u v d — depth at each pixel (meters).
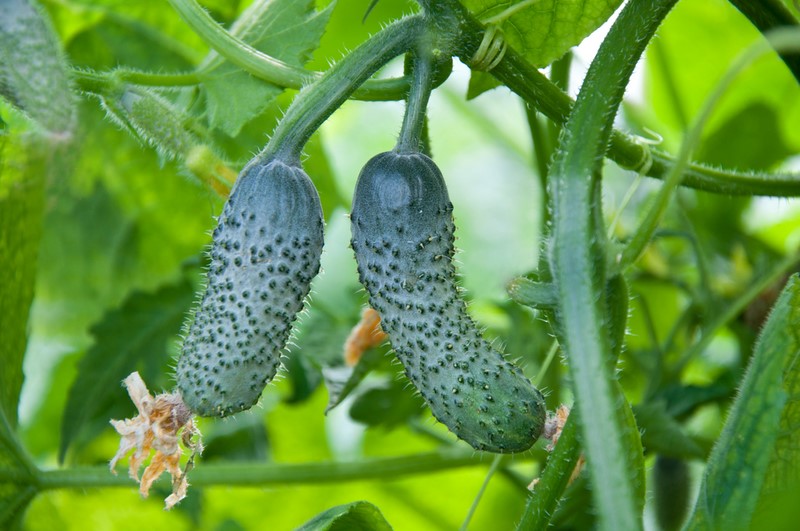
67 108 0.93
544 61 1.04
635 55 0.93
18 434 1.11
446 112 1.83
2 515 1.10
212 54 1.05
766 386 0.91
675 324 1.21
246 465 1.13
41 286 1.37
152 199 1.31
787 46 0.91
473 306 1.27
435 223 0.92
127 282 1.37
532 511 0.95
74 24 1.23
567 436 0.94
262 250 0.91
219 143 1.17
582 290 0.90
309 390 1.20
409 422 1.22
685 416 1.18
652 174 1.02
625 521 0.88
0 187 1.06
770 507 0.90
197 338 0.91
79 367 1.21
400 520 1.43
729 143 1.35
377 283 0.91
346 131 1.92
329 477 1.14
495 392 0.90
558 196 0.92
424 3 0.93
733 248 1.30
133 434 0.92
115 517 1.29
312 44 1.03
